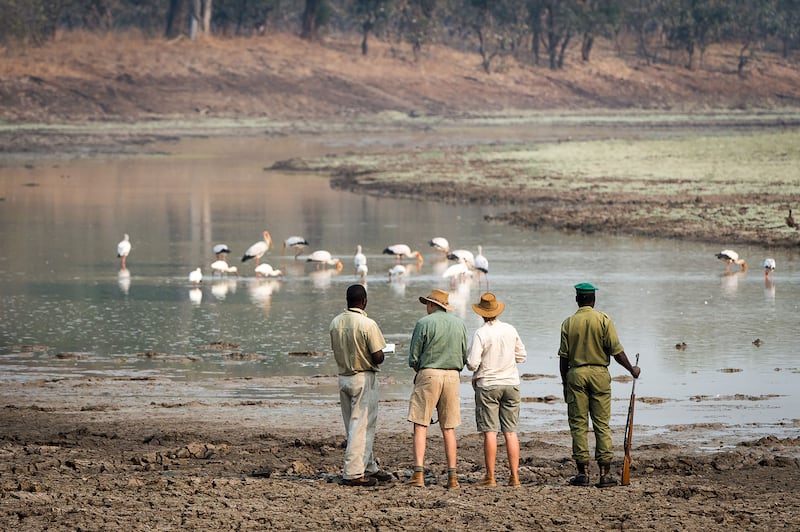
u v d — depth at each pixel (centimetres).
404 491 4547
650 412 6331
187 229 15000
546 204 17375
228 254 12900
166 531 3953
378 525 4053
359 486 4647
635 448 5534
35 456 5256
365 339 4622
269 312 9481
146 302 9912
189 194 19238
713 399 6606
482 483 4681
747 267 11681
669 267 11781
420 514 4191
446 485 4675
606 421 4662
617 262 12119
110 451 5428
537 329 8675
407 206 17538
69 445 5559
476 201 17962
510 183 19950
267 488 4591
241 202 18075
